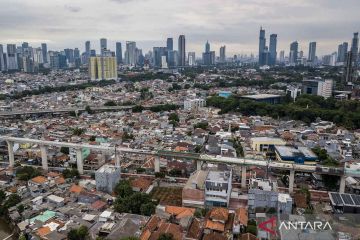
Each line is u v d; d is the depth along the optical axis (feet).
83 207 590.96
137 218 533.14
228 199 609.42
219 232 513.45
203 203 604.49
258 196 575.79
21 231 513.86
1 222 577.43
